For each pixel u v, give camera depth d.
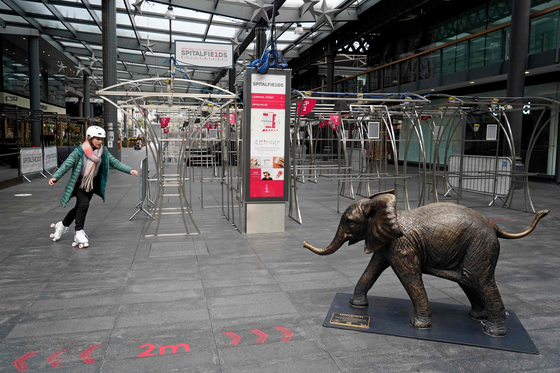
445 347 3.05
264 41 16.28
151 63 28.09
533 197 11.44
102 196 6.21
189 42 7.45
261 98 6.83
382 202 3.16
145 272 4.81
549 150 14.95
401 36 22.80
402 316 3.55
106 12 17.98
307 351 2.98
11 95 26.64
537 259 5.50
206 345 3.06
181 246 6.05
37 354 2.92
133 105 7.42
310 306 3.82
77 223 5.85
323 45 24.97
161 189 6.86
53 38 26.28
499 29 15.20
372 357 2.90
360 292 3.74
